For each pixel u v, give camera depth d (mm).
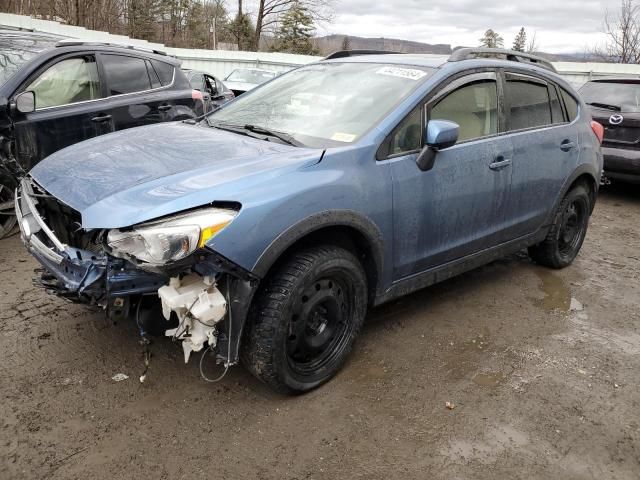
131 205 2508
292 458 2561
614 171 7609
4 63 5066
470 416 2939
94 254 2652
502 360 3516
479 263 4105
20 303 3781
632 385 3344
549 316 4199
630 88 7758
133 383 3002
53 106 5117
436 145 3262
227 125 3723
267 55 21500
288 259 2812
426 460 2605
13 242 4887
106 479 2363
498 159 3879
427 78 3561
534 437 2814
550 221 4699
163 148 3170
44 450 2488
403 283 3506
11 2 19578
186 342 2619
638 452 2760
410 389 3135
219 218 2477
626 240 6340
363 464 2553
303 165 2855
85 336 3418
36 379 2977
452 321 3984
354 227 2979
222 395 2963
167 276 2494
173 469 2445
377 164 3135
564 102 4734
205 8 45469
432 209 3439
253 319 2729
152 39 34438
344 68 3992
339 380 3176
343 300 3137
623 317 4285
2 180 4703
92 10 23141
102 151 3229
